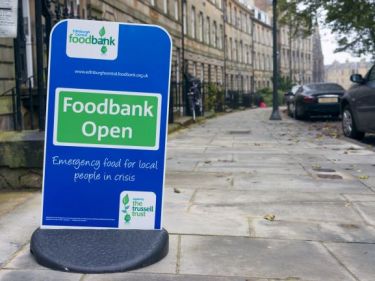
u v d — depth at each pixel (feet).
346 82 473.26
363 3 56.49
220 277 11.09
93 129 12.59
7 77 27.81
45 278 10.98
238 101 110.11
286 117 68.23
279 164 25.32
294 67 251.60
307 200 17.69
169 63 12.63
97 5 45.68
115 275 11.16
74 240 12.18
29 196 17.92
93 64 12.50
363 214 15.96
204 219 15.31
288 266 11.73
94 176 12.67
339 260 12.12
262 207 16.76
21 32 29.55
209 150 31.04
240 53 162.61
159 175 12.74
